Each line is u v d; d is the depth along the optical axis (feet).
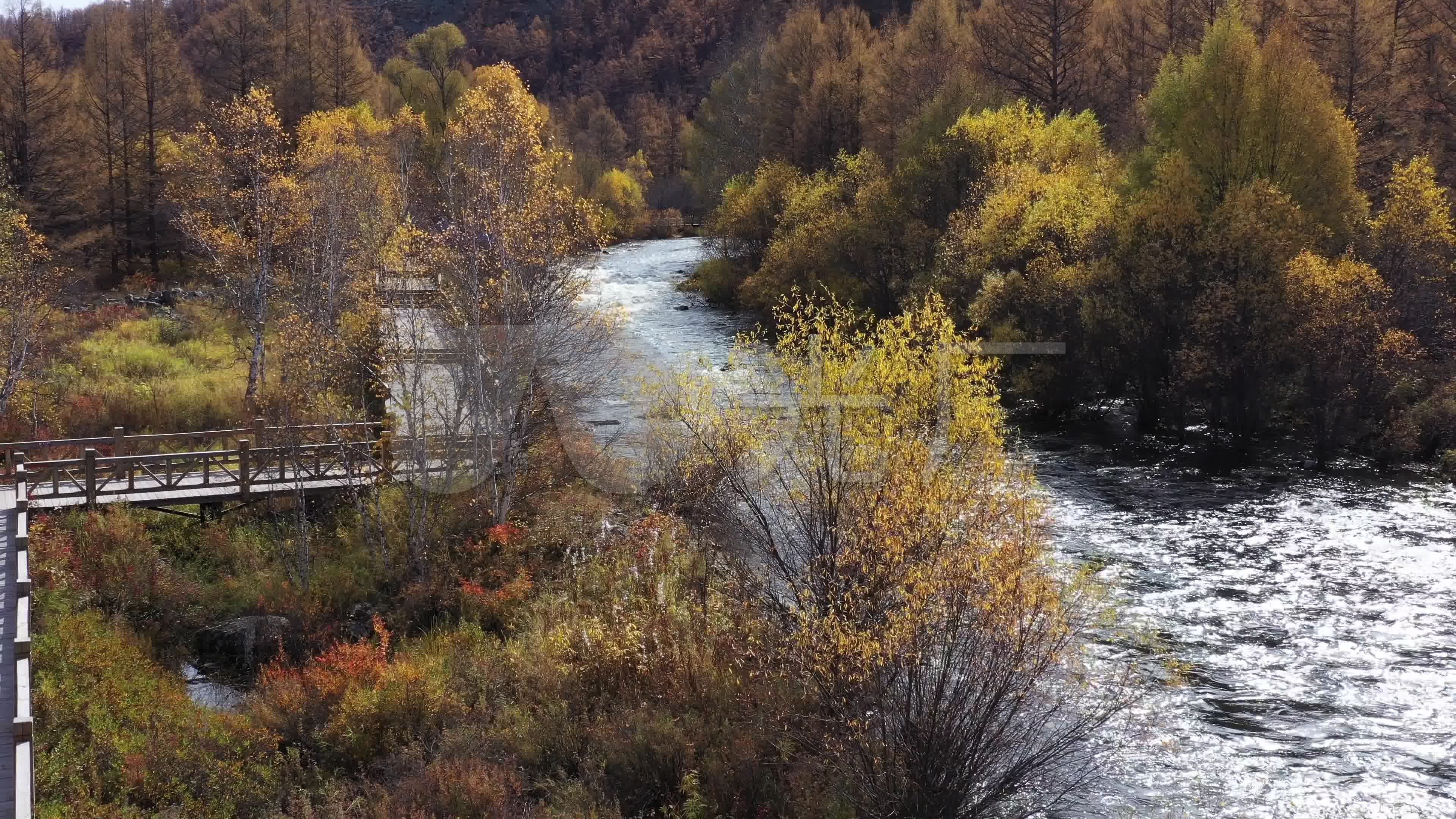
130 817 39.17
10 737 41.09
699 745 44.78
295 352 82.48
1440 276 94.58
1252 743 46.98
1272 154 108.78
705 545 58.70
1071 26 188.55
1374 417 92.48
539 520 69.51
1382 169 131.54
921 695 40.47
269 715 47.62
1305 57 111.75
